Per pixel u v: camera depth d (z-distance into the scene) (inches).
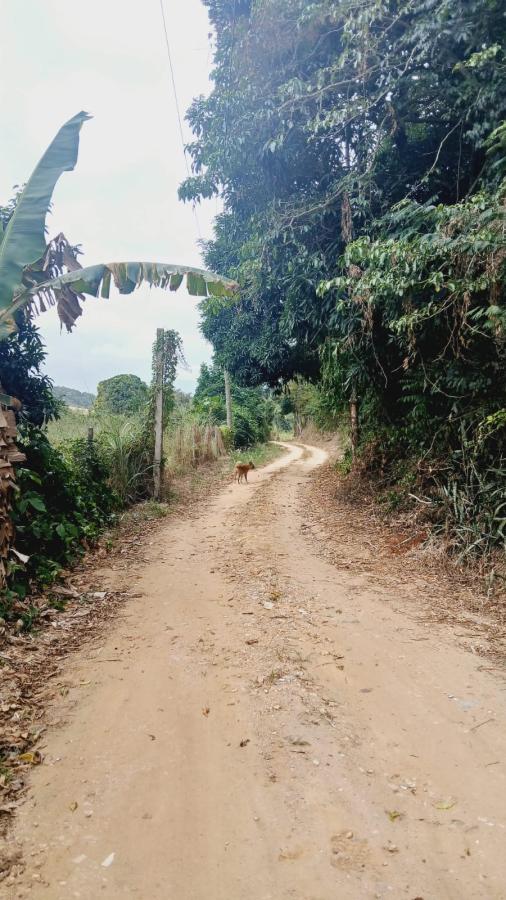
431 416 346.9
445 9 261.6
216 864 92.4
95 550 305.4
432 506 320.8
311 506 480.1
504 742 128.8
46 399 307.3
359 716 140.5
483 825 101.4
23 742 127.1
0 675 156.9
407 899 85.4
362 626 202.7
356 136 364.5
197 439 818.8
